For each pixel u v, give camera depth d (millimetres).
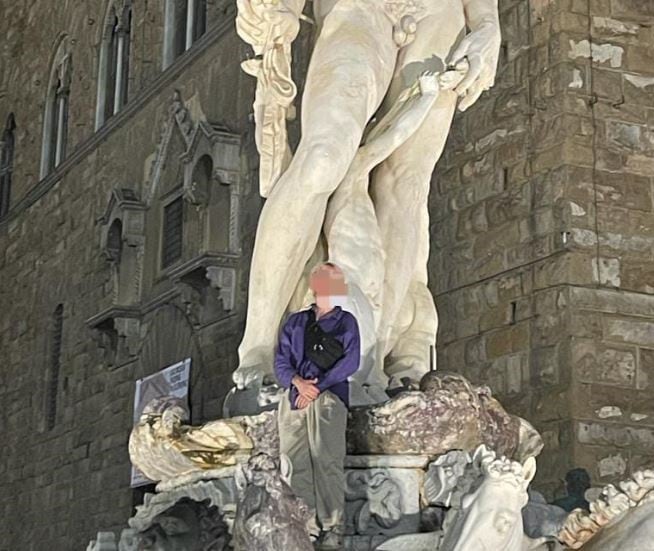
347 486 6125
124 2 26938
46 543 27219
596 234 12930
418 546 5754
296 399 5746
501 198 13672
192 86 22062
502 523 5137
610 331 12688
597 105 13273
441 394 6273
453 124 14438
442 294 14203
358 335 5863
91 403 25547
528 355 12977
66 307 27734
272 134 7098
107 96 27391
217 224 20359
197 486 6102
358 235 6949
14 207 32062
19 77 33625
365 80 6863
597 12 13508
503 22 14031
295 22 7066
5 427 31000
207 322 20375
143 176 24094
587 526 5449
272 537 4852
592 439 12320
